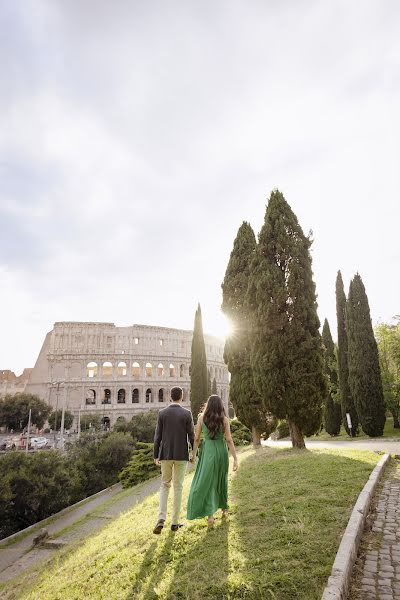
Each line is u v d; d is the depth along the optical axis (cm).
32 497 2659
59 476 2894
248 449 1991
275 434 4656
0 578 1380
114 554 653
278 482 889
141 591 486
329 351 4753
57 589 607
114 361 9225
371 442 2612
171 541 611
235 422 3097
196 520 676
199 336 4353
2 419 7669
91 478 3459
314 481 851
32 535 2264
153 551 597
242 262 2206
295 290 1595
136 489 2466
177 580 482
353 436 3625
